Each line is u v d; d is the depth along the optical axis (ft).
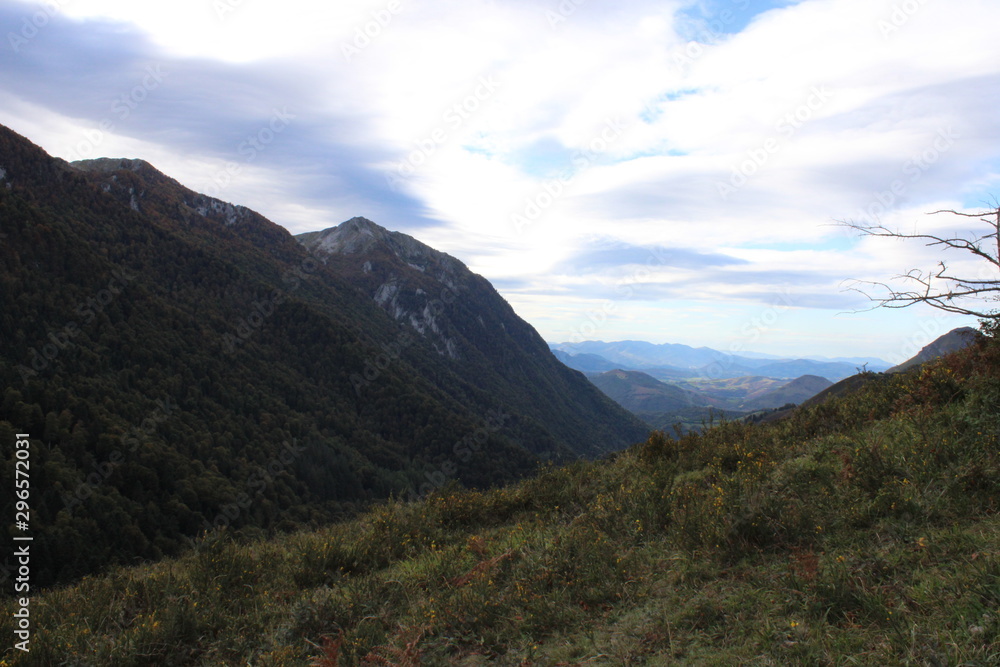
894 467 15.71
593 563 15.35
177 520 156.66
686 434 30.35
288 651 13.47
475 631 13.47
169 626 15.31
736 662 9.37
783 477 18.60
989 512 12.61
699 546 15.02
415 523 24.47
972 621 8.68
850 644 9.12
